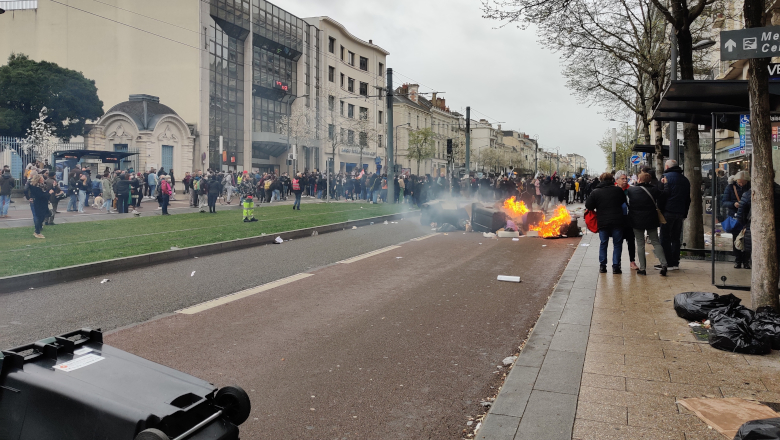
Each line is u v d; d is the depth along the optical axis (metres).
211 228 16.16
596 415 3.65
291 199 36.62
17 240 12.97
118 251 11.09
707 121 9.91
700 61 21.19
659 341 5.31
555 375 4.41
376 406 4.07
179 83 43.22
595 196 9.34
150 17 43.56
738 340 4.91
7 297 7.53
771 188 5.51
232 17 46.16
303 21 55.44
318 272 9.78
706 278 8.73
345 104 63.38
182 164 39.84
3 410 2.53
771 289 5.52
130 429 2.28
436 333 5.98
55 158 28.06
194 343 5.52
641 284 8.29
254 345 5.48
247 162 48.78
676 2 10.16
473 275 9.59
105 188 22.05
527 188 26.03
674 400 3.88
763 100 5.48
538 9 11.39
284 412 3.94
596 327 5.85
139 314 6.66
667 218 9.41
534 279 9.25
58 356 2.70
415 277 9.35
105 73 44.41
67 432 2.40
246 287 8.41
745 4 5.59
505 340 5.75
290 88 54.75
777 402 3.81
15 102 37.94
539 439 3.32
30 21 45.69
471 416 3.91
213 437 2.38
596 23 15.42
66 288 8.18
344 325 6.26
